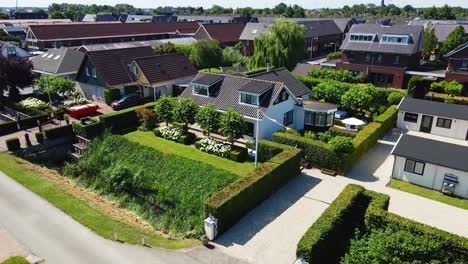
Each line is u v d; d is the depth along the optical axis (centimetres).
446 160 2623
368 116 4191
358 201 2266
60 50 5588
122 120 3775
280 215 2350
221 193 2239
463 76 5231
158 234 2211
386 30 6066
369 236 1827
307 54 8912
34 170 2977
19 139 3431
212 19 13712
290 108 3775
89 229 2128
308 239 1819
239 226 2230
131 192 2784
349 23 10269
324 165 2984
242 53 8762
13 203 2372
